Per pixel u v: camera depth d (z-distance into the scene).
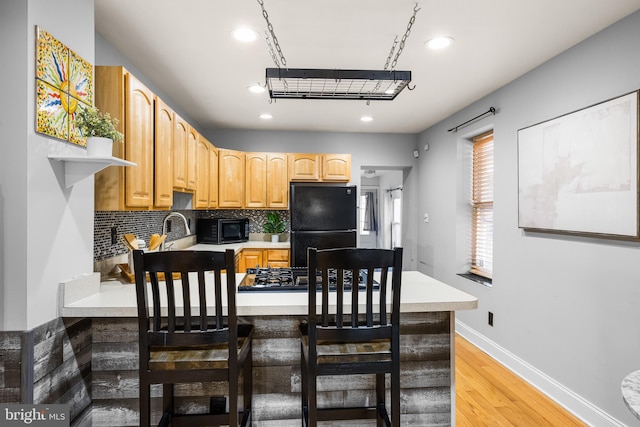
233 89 3.29
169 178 2.54
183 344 1.41
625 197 2.03
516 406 2.52
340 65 2.76
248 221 4.83
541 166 2.69
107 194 1.92
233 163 4.46
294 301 1.70
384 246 8.23
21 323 1.37
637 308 2.01
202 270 1.40
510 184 3.10
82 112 1.60
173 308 1.41
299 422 1.88
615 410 2.13
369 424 1.94
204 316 1.42
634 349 2.02
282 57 2.56
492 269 3.36
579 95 2.38
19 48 1.37
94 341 1.79
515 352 3.04
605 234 2.15
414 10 2.01
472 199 4.01
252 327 1.79
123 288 1.97
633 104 1.98
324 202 4.25
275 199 4.68
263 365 1.87
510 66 2.77
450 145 4.16
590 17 2.08
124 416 1.80
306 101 3.65
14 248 1.37
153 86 3.15
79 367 1.69
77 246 1.71
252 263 4.38
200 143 3.56
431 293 1.88
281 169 4.70
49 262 1.51
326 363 1.49
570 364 2.46
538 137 2.72
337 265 1.44
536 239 2.79
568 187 2.43
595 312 2.27
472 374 3.01
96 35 2.23
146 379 1.42
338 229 4.28
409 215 5.33
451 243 4.13
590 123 2.26
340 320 1.47
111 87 1.89
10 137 1.36
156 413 1.83
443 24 2.16
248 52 2.53
